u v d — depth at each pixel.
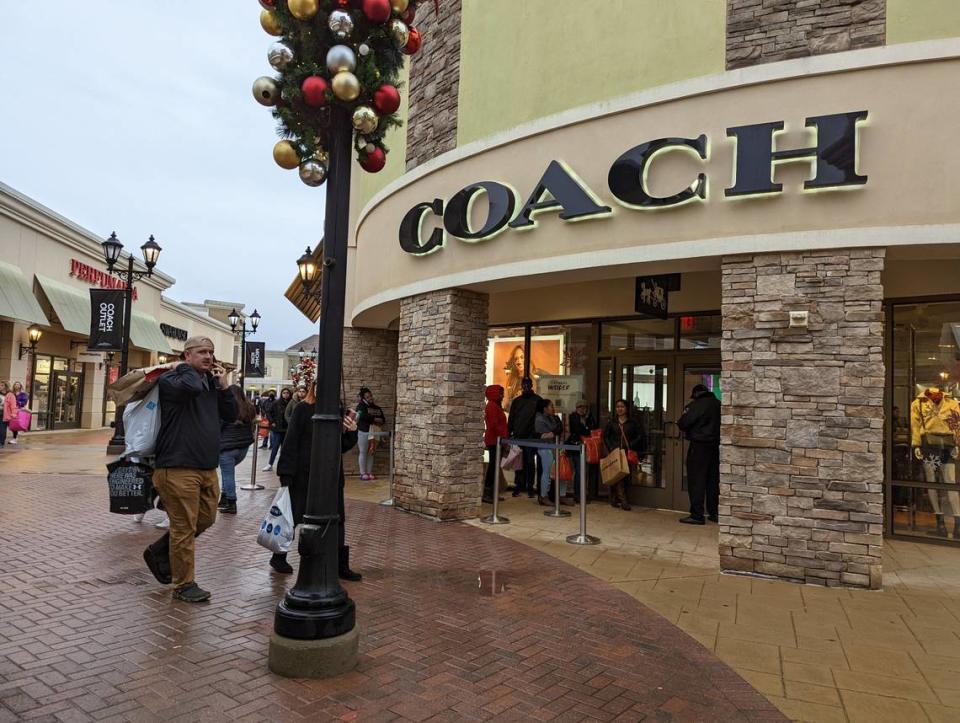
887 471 7.82
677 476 9.43
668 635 4.47
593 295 9.49
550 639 4.33
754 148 6.00
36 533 6.84
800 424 5.82
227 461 8.25
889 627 4.70
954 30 5.55
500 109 8.05
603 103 6.89
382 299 9.91
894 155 5.62
